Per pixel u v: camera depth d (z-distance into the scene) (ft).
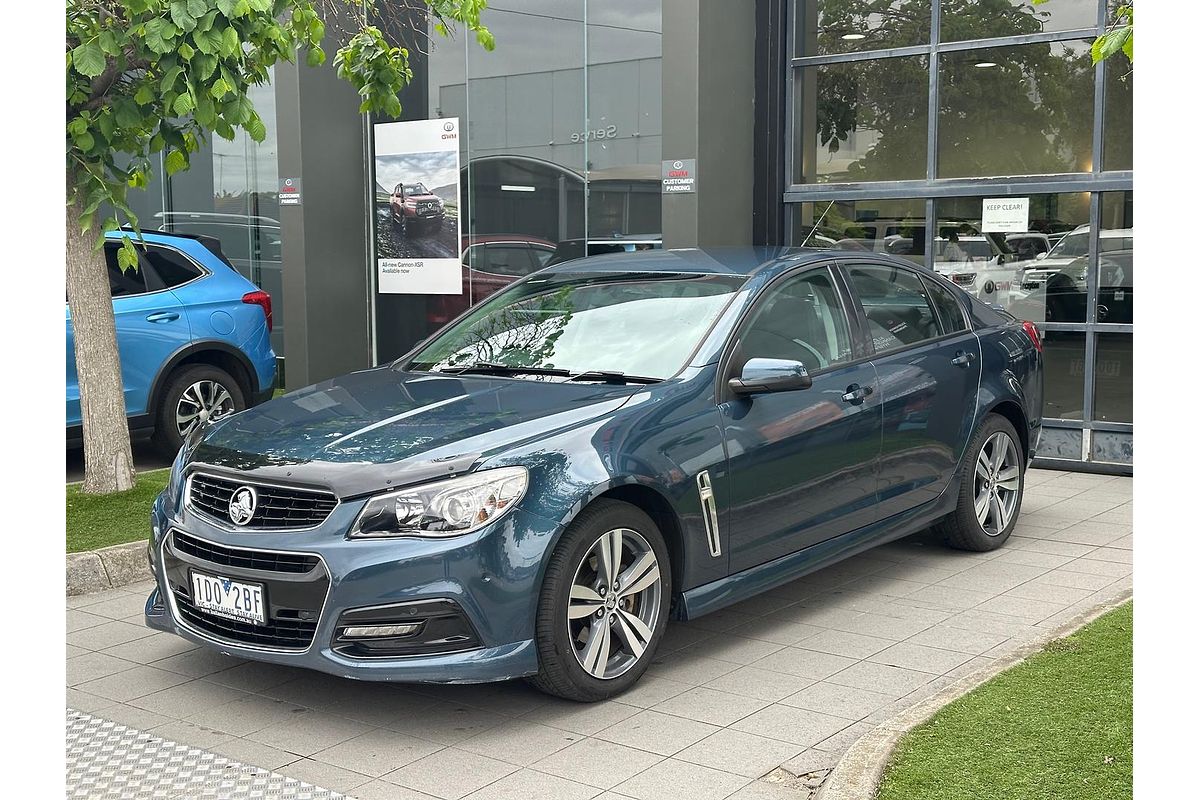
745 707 14.33
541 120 35.73
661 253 19.81
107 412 24.45
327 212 38.06
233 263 43.62
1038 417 22.33
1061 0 27.48
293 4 22.98
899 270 20.20
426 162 37.73
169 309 29.43
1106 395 27.99
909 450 18.86
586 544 13.94
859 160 30.71
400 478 13.41
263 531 13.75
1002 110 28.55
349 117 38.45
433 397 15.84
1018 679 13.88
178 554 14.62
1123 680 13.71
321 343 38.22
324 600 13.20
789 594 19.16
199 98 20.86
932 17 29.22
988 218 28.91
